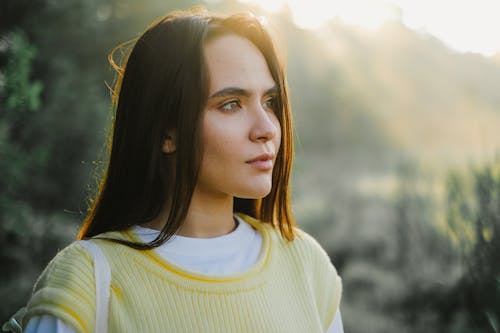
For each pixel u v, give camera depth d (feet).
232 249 4.05
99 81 24.34
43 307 3.42
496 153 11.01
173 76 3.72
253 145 3.72
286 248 4.49
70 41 23.26
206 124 3.67
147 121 3.82
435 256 14.15
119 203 4.00
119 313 3.57
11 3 19.67
